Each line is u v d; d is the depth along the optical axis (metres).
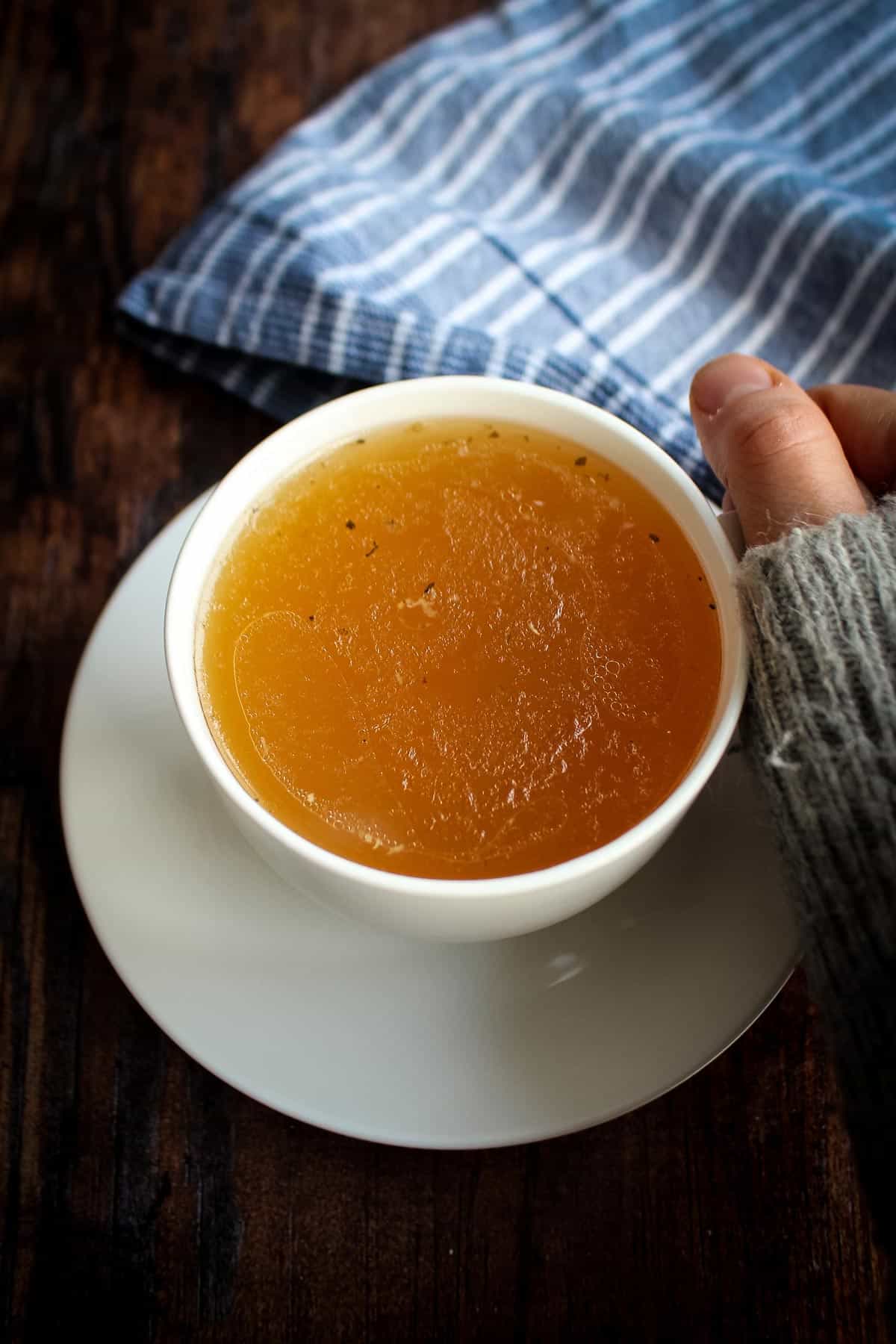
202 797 0.28
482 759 0.25
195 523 0.26
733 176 0.37
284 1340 0.27
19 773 0.33
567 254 0.37
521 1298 0.27
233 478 0.27
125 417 0.37
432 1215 0.28
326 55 0.42
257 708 0.26
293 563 0.27
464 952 0.27
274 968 0.27
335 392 0.36
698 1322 0.27
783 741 0.24
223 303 0.36
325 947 0.27
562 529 0.27
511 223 0.38
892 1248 0.22
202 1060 0.26
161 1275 0.28
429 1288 0.27
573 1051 0.26
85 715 0.29
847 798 0.23
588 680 0.26
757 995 0.26
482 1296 0.27
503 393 0.28
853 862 0.23
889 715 0.23
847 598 0.24
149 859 0.27
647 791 0.25
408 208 0.37
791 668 0.24
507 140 0.39
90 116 0.41
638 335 0.36
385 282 0.36
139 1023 0.30
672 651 0.26
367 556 0.27
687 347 0.36
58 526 0.36
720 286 0.36
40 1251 0.28
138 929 0.27
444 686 0.26
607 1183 0.28
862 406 0.28
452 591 0.26
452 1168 0.28
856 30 0.39
